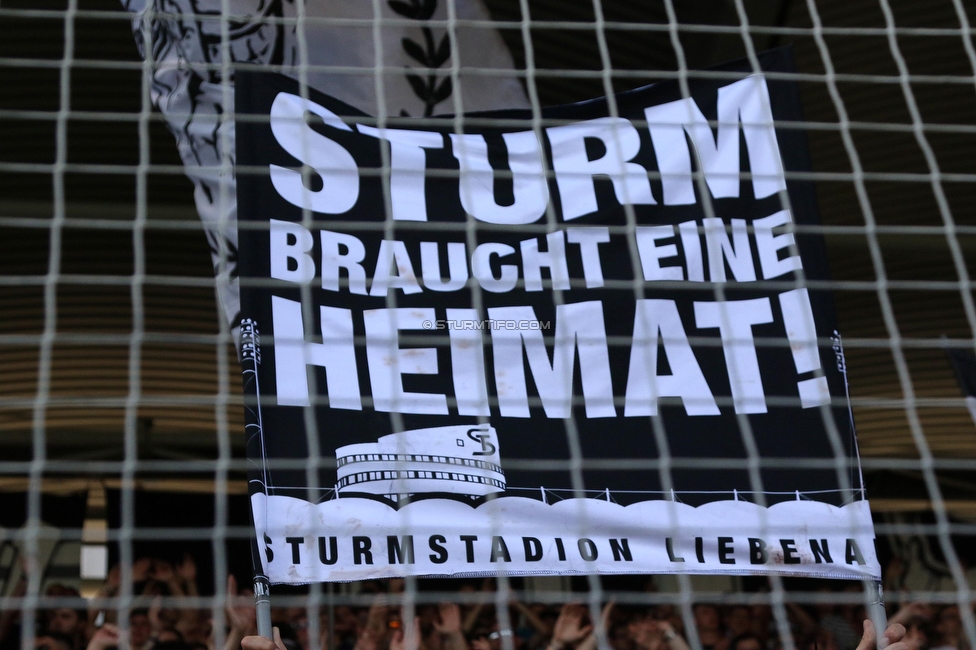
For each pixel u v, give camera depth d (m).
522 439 3.35
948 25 6.54
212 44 3.95
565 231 3.71
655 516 3.31
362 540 3.10
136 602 2.91
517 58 6.38
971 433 8.85
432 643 4.81
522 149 3.84
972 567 8.16
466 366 3.43
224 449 3.08
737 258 3.74
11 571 7.32
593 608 3.23
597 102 3.97
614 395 3.48
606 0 6.24
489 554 3.17
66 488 7.90
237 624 3.64
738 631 5.95
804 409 3.53
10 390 7.86
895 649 3.20
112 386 7.99
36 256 7.27
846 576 3.31
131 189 7.12
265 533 3.02
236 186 3.47
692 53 6.62
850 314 8.48
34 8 5.91
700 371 3.55
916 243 7.88
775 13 6.41
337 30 4.48
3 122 6.54
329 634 5.71
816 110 7.11
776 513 3.37
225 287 3.44
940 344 3.66
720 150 3.92
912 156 7.37
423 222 3.61
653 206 3.80
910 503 8.84
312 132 3.64
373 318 3.42
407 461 3.24
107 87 6.46
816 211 3.83
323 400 3.25
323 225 3.50
